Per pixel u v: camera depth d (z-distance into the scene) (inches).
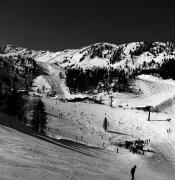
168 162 2851.9
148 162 2642.7
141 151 3149.6
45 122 3169.3
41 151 1373.0
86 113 4926.2
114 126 4370.1
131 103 7534.5
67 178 905.5
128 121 4763.8
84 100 6801.2
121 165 2038.6
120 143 3452.3
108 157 2409.0
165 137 3949.3
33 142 1594.5
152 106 6569.9
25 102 3902.6
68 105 5349.4
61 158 1386.6
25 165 913.5
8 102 3120.1
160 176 1990.7
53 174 900.0
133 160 2581.2
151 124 4633.4
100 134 3848.4
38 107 3144.7
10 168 813.9
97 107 5585.6
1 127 1705.2
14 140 1409.9
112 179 1189.1
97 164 1627.7
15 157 1000.9
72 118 4434.1
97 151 2620.6
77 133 3663.9
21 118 3208.7
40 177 810.2
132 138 3843.5
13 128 1924.2
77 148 2316.7
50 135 3161.9
